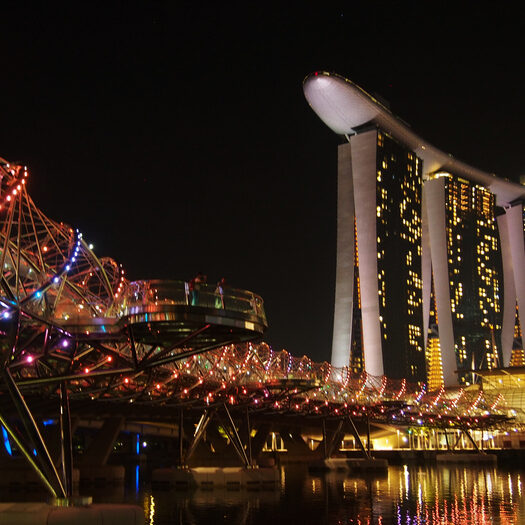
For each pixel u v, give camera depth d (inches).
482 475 3499.0
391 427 5664.4
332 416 3855.8
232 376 2669.8
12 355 1194.0
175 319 1031.6
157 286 1065.5
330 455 3939.5
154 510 1879.9
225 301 1077.8
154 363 1131.9
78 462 2819.9
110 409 2701.8
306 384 2714.1
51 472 1202.6
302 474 3545.8
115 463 5152.6
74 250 1311.5
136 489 2544.3
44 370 1593.3
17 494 2277.3
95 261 1545.3
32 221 1328.7
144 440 5634.8
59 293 1288.1
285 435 4495.6
